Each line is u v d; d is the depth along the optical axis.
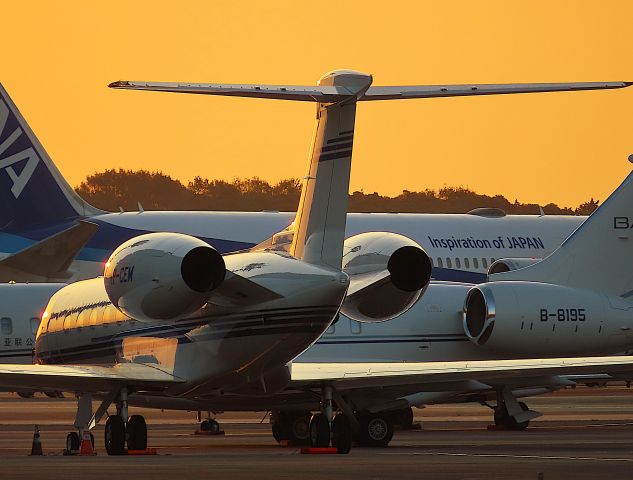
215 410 104.25
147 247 86.94
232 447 105.00
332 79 84.69
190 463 73.75
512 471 67.50
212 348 90.25
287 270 87.25
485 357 123.81
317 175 87.19
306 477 64.06
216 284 85.50
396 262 91.06
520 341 123.25
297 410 104.88
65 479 62.69
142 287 86.19
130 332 97.38
